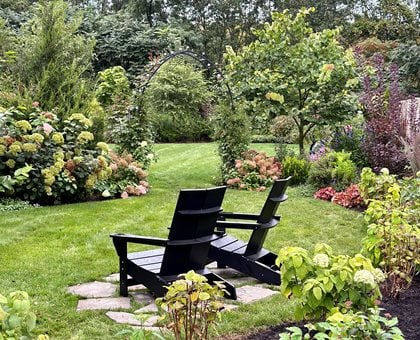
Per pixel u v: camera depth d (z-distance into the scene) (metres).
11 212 6.29
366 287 2.46
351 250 4.91
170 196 7.72
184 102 15.45
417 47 15.36
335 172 7.95
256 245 4.03
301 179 8.73
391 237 3.48
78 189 7.25
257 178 8.68
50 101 8.09
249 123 9.17
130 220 6.03
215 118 9.25
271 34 9.37
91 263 4.34
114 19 19.84
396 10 20.66
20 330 1.85
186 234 3.38
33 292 3.61
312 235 5.46
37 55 8.45
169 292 2.33
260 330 3.03
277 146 10.07
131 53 18.17
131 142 8.74
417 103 9.14
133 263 3.63
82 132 7.18
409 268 3.59
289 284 2.57
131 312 3.33
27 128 6.79
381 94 8.79
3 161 6.74
